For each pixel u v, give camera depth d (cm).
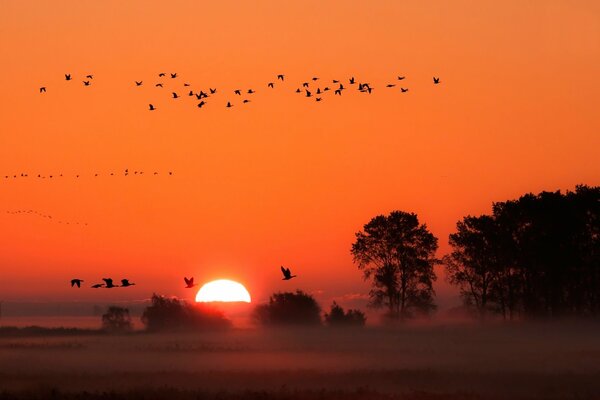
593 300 12631
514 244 12575
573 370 6975
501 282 12862
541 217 12169
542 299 12850
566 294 12900
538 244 12088
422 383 6166
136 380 6494
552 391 5691
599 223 11981
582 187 12469
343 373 6812
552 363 7631
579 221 12012
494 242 12638
